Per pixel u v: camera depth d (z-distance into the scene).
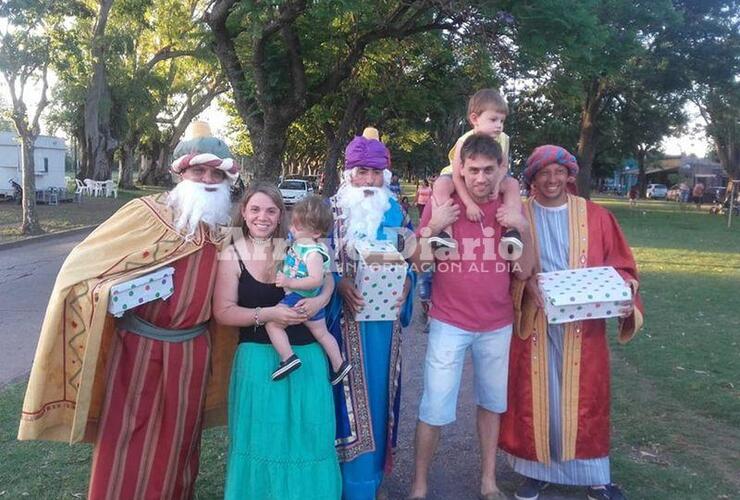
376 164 3.46
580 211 3.68
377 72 18.03
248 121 13.19
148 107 38.44
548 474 3.67
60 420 3.03
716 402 5.22
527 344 3.62
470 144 3.31
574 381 3.56
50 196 28.02
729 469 4.09
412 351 6.94
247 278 3.12
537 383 3.60
